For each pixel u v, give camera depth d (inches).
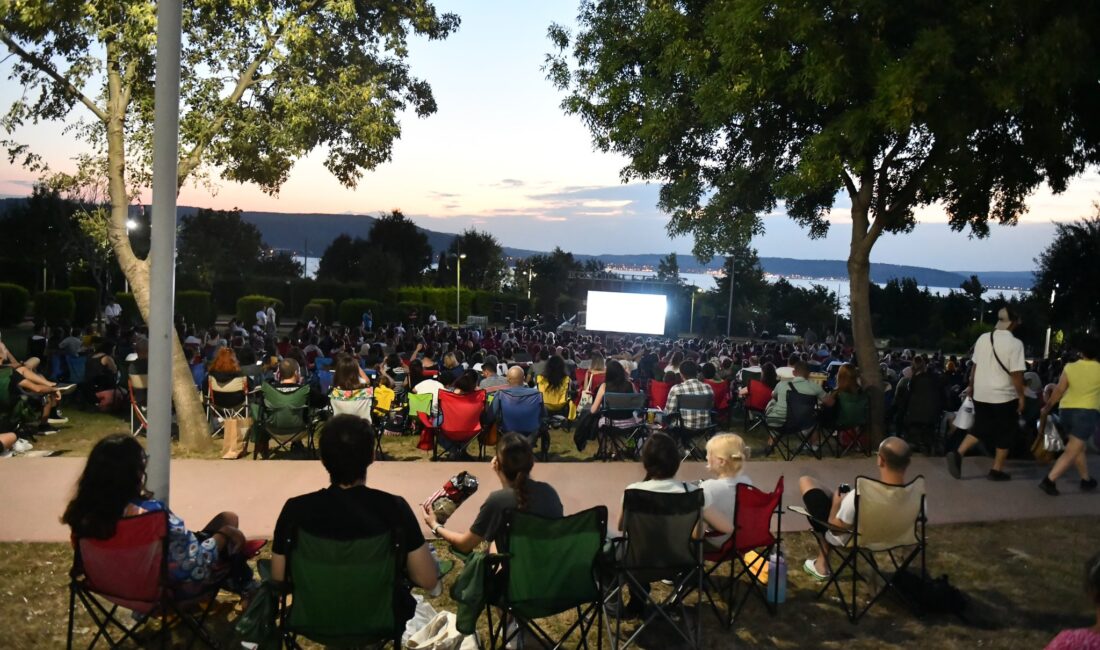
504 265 3117.6
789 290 2349.9
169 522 154.8
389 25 438.6
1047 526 277.7
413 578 154.2
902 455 205.8
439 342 932.0
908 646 188.7
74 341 538.0
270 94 423.8
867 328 452.8
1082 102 405.7
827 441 417.4
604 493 295.1
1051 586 225.5
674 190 518.6
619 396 377.4
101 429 423.5
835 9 370.9
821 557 227.9
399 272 2454.5
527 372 621.0
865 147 406.9
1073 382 309.7
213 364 379.2
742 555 203.8
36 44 396.5
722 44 400.2
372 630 149.0
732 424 544.4
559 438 466.6
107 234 405.4
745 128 484.7
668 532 176.6
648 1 486.3
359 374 344.5
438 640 175.8
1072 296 1547.7
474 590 158.1
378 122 413.1
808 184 387.2
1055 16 346.0
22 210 1636.3
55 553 221.8
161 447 193.5
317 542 143.6
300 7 402.0
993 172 419.5
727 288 2294.5
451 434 340.5
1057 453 363.6
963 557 247.3
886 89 349.7
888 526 197.9
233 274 2074.3
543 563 163.8
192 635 168.1
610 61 500.1
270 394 332.8
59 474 293.1
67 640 158.4
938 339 2151.8
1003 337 324.2
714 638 191.0
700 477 334.6
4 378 350.9
